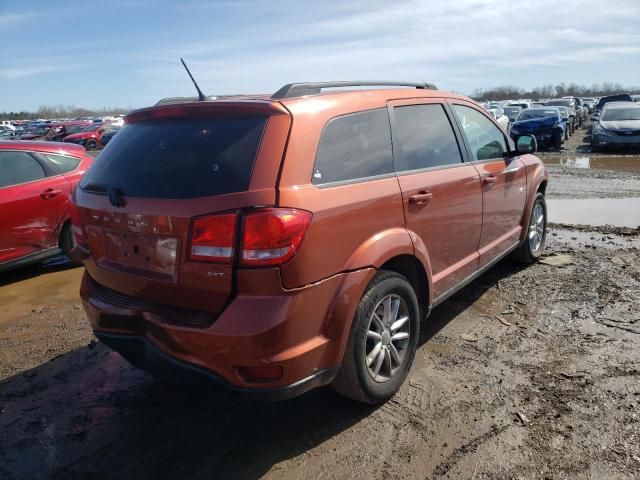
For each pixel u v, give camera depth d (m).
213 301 2.47
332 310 2.64
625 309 4.26
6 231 5.66
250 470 2.63
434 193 3.41
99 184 2.97
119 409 3.22
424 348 3.80
